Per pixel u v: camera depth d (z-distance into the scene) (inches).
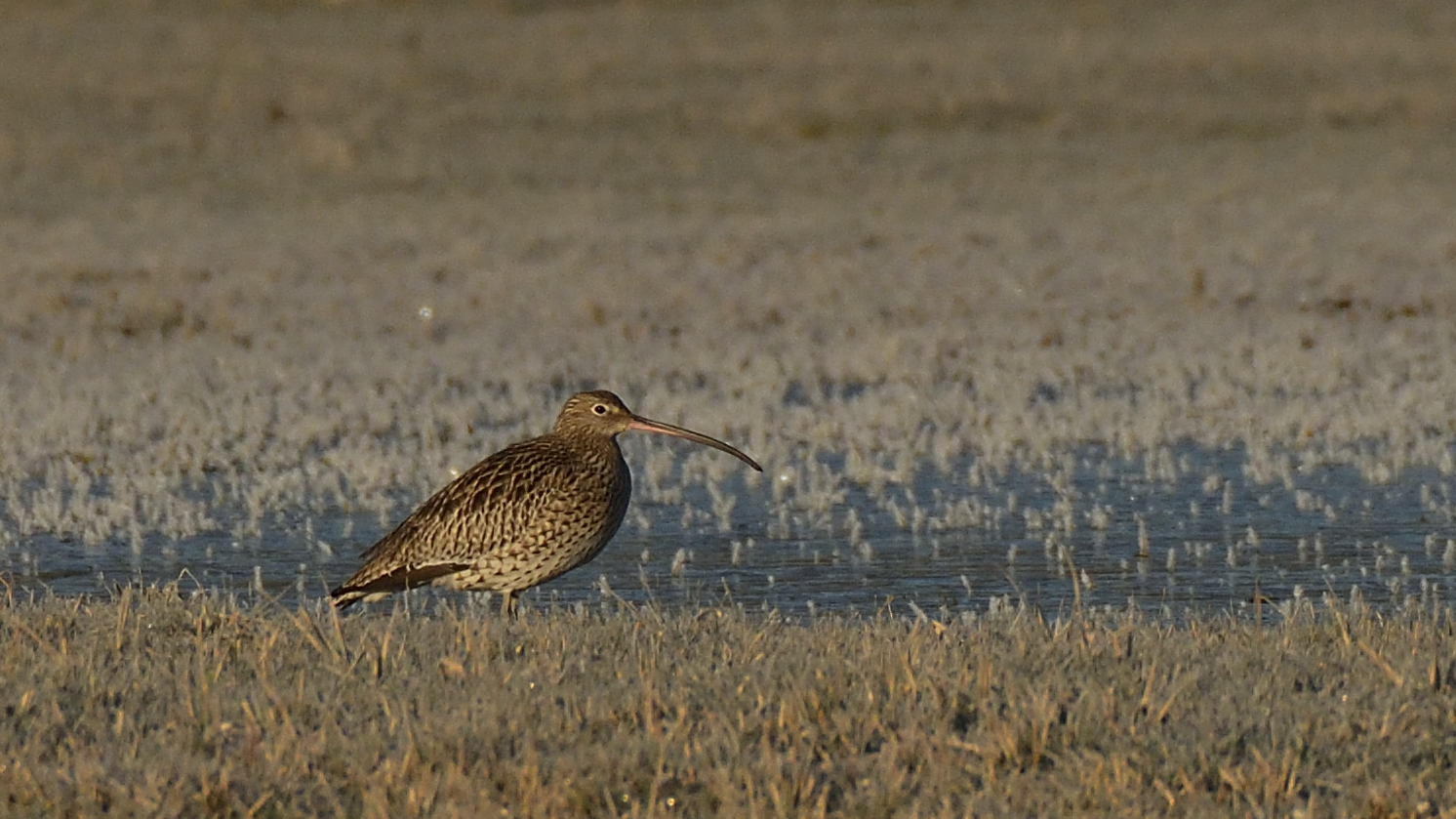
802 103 1891.0
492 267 1176.8
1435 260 1146.0
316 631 331.0
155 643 328.5
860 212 1438.2
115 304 1013.8
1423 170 1596.9
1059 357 816.3
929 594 438.0
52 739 270.4
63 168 1622.8
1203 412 687.7
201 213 1446.9
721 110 1879.9
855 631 339.3
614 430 393.4
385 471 586.6
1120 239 1279.5
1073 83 1994.3
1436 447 613.6
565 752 264.5
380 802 242.5
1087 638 320.8
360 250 1259.2
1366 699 284.0
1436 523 510.9
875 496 556.1
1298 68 2046.0
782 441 642.2
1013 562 470.9
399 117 1849.2
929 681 287.0
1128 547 487.5
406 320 976.9
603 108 1889.8
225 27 2314.2
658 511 540.7
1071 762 257.4
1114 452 619.5
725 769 249.3
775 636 334.6
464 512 379.9
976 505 529.7
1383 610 412.5
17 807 246.1
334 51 2162.9
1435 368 778.8
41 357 852.6
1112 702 277.0
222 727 274.1
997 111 1882.4
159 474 575.2
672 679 298.2
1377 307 970.7
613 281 1101.1
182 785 251.0
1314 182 1552.7
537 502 381.4
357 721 279.1
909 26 2354.8
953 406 698.8
